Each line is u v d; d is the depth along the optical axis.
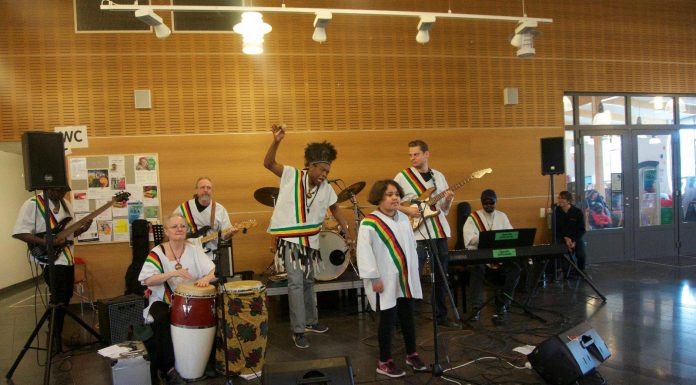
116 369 3.14
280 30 6.37
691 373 3.22
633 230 7.66
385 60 6.66
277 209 4.11
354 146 6.54
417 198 4.07
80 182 5.94
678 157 7.88
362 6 6.58
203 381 3.38
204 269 3.54
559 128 7.25
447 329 4.33
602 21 7.48
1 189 7.26
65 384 3.47
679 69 7.88
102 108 6.00
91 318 5.31
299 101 6.41
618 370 3.29
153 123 6.07
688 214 8.01
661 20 7.79
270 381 2.48
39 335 4.78
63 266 4.22
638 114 7.75
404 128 6.69
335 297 5.80
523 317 4.63
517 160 7.06
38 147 3.55
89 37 5.99
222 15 6.21
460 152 6.87
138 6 4.23
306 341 4.07
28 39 5.92
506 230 4.24
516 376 3.25
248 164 6.25
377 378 3.30
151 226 5.50
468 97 6.91
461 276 4.81
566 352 2.97
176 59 6.12
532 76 7.16
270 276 5.50
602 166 7.55
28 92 5.92
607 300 5.17
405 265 3.27
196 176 6.12
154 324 3.36
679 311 4.66
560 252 4.35
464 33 6.91
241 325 3.40
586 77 7.39
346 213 6.38
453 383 3.17
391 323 3.28
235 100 6.23
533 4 7.19
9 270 7.35
